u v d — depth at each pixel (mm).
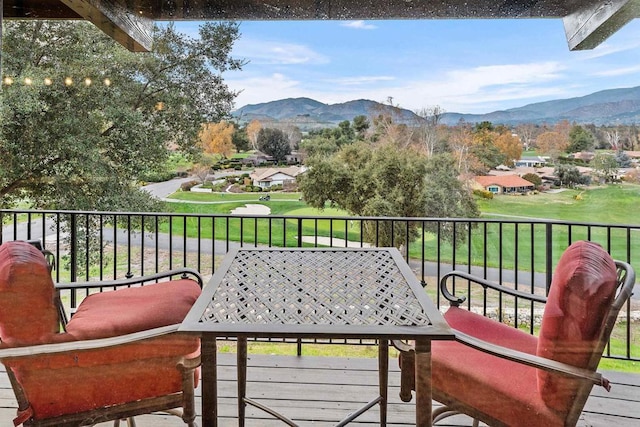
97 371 1208
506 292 1727
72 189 3055
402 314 1227
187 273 1938
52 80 2812
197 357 1211
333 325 1144
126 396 1239
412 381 1274
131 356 1221
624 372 1671
